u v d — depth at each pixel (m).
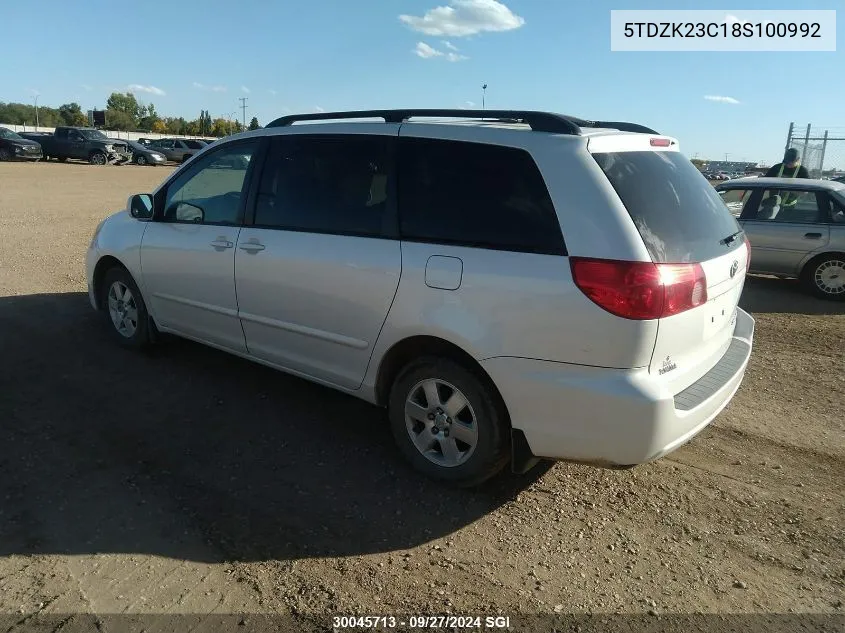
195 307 4.75
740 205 9.16
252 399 4.68
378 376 3.77
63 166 33.41
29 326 6.12
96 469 3.68
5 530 3.10
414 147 3.64
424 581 2.89
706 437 4.36
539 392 3.12
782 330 7.06
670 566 3.04
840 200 8.48
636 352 2.93
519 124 3.77
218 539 3.12
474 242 3.31
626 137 3.37
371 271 3.62
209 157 4.72
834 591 2.91
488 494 3.60
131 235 5.20
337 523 3.29
